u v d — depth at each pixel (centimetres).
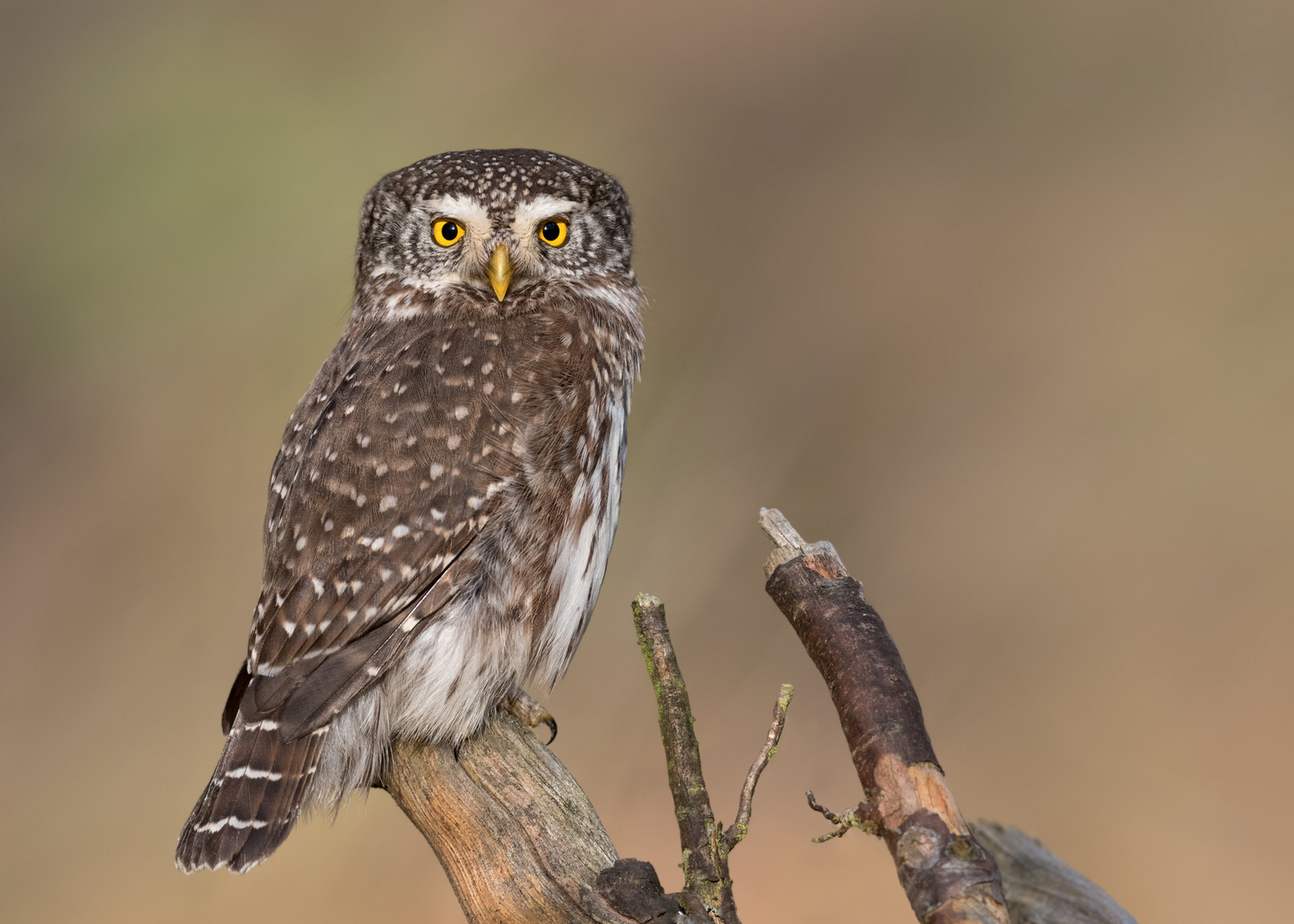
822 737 1326
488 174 772
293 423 745
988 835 646
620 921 501
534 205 766
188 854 621
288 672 655
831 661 464
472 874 573
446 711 654
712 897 493
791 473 1605
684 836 510
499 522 684
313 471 691
